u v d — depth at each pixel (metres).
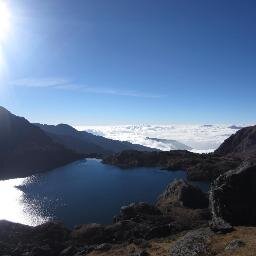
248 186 71.94
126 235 96.06
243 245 49.19
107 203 165.88
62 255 87.12
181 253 52.09
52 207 160.12
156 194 183.25
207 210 112.31
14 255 88.12
